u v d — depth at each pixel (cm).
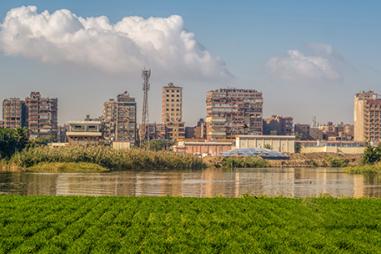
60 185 15600
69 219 6150
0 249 4566
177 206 7444
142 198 8425
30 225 5753
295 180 19450
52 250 4531
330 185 16875
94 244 4816
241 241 5019
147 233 5403
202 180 19012
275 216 6494
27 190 13862
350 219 6394
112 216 6425
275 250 4647
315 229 5762
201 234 5334
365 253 4603
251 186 16325
